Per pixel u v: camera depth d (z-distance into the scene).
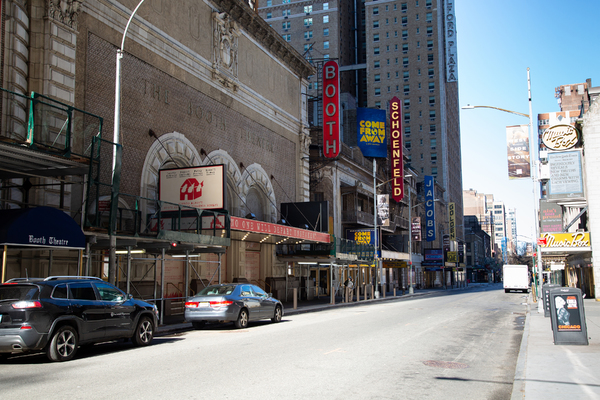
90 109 20.39
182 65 26.47
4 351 10.12
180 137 25.97
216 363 10.30
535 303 33.25
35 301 10.27
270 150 35.72
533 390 7.58
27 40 17.72
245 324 18.17
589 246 34.19
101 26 21.25
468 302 35.75
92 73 20.64
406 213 74.31
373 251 45.12
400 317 22.38
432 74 103.69
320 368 9.77
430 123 102.81
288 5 108.19
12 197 16.31
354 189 50.75
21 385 8.22
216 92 29.48
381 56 106.44
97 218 15.64
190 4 27.39
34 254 16.98
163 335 16.28
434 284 91.38
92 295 11.76
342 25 110.25
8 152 13.08
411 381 8.73
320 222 35.44
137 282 22.12
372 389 8.02
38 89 17.80
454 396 7.73
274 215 35.69
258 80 34.59
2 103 16.05
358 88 119.31
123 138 22.22
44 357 11.29
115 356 11.45
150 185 23.69
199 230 20.81
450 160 109.94
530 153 26.98
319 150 46.09
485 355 11.91
